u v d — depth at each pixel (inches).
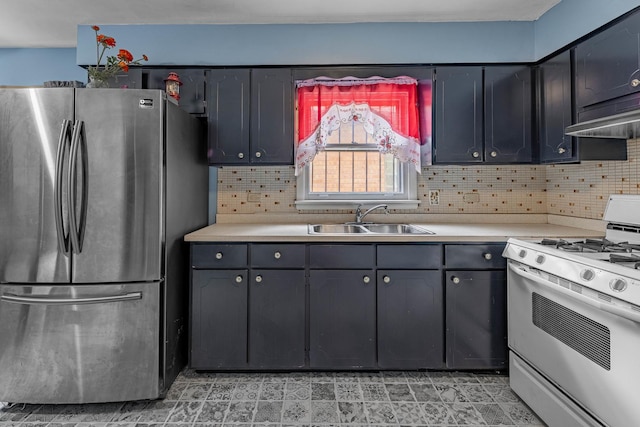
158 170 71.9
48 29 100.7
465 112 95.2
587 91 76.2
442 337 81.5
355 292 81.2
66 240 69.2
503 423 65.9
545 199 106.7
